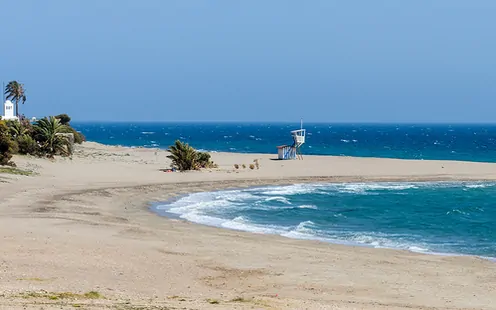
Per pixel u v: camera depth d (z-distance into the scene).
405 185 81.56
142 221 48.91
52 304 21.45
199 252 36.66
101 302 22.88
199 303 23.80
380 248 40.59
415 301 27.02
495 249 41.12
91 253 34.12
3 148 80.31
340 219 53.31
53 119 98.31
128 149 146.25
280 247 39.50
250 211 56.97
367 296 27.80
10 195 58.78
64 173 81.50
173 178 81.88
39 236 38.12
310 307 23.97
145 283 28.50
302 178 86.44
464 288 29.78
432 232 47.50
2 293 23.30
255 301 24.86
